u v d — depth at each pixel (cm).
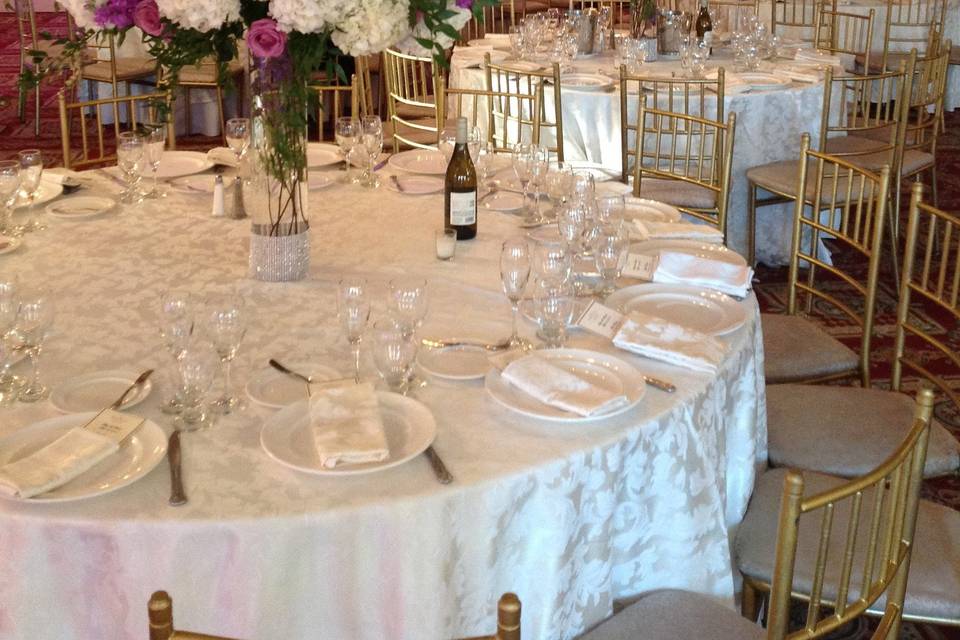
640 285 219
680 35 497
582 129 430
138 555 139
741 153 434
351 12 187
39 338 177
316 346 190
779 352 267
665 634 163
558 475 153
